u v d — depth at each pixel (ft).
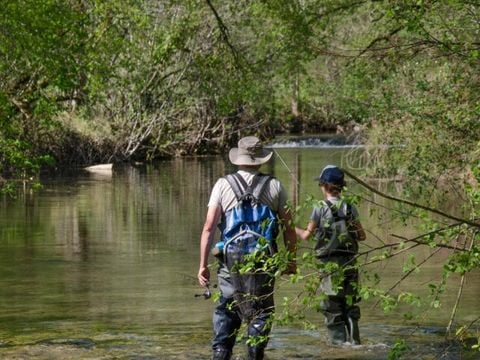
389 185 98.68
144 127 169.89
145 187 124.26
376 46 72.28
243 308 30.63
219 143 186.80
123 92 166.50
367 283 49.83
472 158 54.03
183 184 128.36
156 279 55.36
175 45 128.77
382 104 67.51
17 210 98.63
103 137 162.71
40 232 80.64
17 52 85.97
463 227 27.84
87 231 81.05
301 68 94.17
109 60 121.39
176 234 78.43
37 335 38.45
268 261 27.84
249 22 105.91
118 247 70.90
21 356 33.91
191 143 180.86
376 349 34.68
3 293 50.78
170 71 168.04
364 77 70.49
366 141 106.73
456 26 52.26
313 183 121.70
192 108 179.22
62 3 92.73
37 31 85.20
